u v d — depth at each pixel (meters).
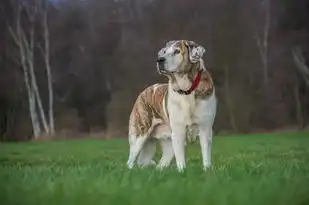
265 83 25.61
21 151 15.36
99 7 25.77
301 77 25.75
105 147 16.03
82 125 25.05
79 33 26.23
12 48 26.34
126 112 23.88
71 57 26.33
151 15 25.19
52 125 25.14
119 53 25.47
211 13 25.42
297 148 14.77
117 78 25.42
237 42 25.80
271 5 25.67
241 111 24.28
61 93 25.98
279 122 24.94
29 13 26.55
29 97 25.42
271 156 11.97
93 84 25.78
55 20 26.52
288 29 25.88
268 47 25.95
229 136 20.20
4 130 24.80
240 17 25.70
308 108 25.42
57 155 13.72
